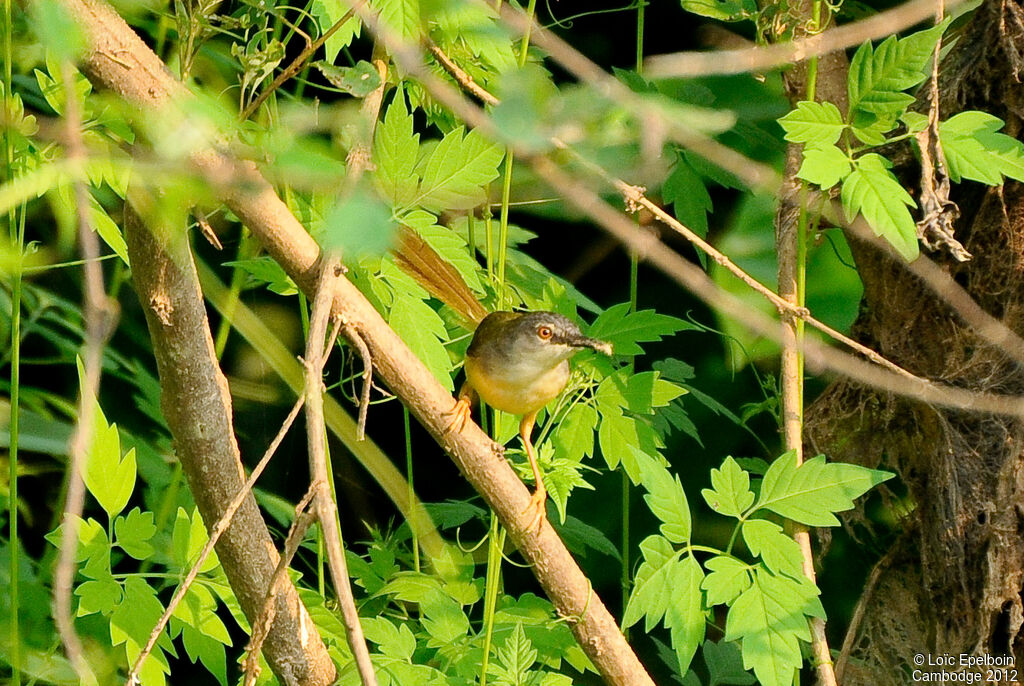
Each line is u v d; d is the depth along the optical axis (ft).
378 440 35.35
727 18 22.65
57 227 26.89
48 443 25.55
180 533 20.36
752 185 24.63
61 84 18.39
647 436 22.84
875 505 26.35
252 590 19.40
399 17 16.89
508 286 25.96
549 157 20.45
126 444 27.25
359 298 17.24
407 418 24.39
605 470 32.63
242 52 15.88
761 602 18.85
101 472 19.42
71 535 15.65
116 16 13.89
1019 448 22.94
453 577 24.53
